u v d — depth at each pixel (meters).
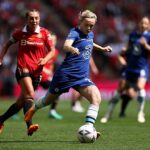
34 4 94.81
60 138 27.95
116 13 97.06
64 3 97.44
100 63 85.00
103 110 56.31
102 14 95.56
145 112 53.59
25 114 26.97
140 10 99.19
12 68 80.38
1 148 23.25
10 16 91.38
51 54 28.08
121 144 25.30
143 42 41.62
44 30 28.28
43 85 42.69
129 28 94.69
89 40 25.45
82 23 25.05
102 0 98.19
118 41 90.50
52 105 45.38
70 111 55.34
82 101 76.25
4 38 86.81
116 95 41.97
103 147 23.92
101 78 82.06
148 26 41.97
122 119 44.16
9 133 30.44
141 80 42.16
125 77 42.44
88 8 96.69
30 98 27.56
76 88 25.56
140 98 42.06
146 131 32.31
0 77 78.25
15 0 94.12
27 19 27.61
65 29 93.06
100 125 37.00
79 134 25.05
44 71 42.34
